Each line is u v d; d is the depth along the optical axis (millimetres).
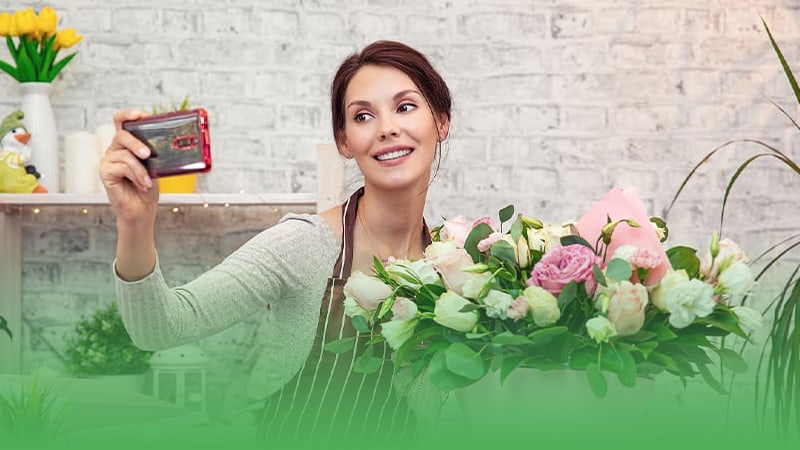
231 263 1442
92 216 3447
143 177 1065
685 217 3551
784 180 3568
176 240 3451
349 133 1539
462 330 931
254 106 3461
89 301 3441
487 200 3506
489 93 3514
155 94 3441
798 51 3584
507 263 970
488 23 3514
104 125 3262
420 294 988
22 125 3156
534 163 3518
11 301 3332
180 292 1318
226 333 3385
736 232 3553
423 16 3508
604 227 958
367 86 1521
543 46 3525
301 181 3471
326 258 1578
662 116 3553
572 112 3525
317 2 3482
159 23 3445
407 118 1515
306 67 3480
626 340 915
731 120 3564
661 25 3549
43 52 3240
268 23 3471
